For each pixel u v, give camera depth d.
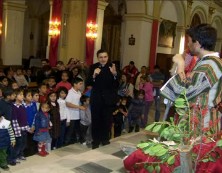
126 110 7.05
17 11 12.79
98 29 10.87
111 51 15.30
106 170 2.82
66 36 11.49
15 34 12.86
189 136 1.57
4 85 6.18
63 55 11.51
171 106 2.14
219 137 1.72
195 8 16.17
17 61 13.07
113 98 4.56
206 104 1.71
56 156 5.16
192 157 1.58
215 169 1.71
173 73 2.01
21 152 4.84
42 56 18.89
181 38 15.42
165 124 1.68
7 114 4.52
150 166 1.75
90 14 10.53
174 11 14.88
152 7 12.91
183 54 2.15
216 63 1.75
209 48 1.83
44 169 2.75
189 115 1.62
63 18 11.30
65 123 5.84
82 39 11.34
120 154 3.36
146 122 8.18
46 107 5.21
